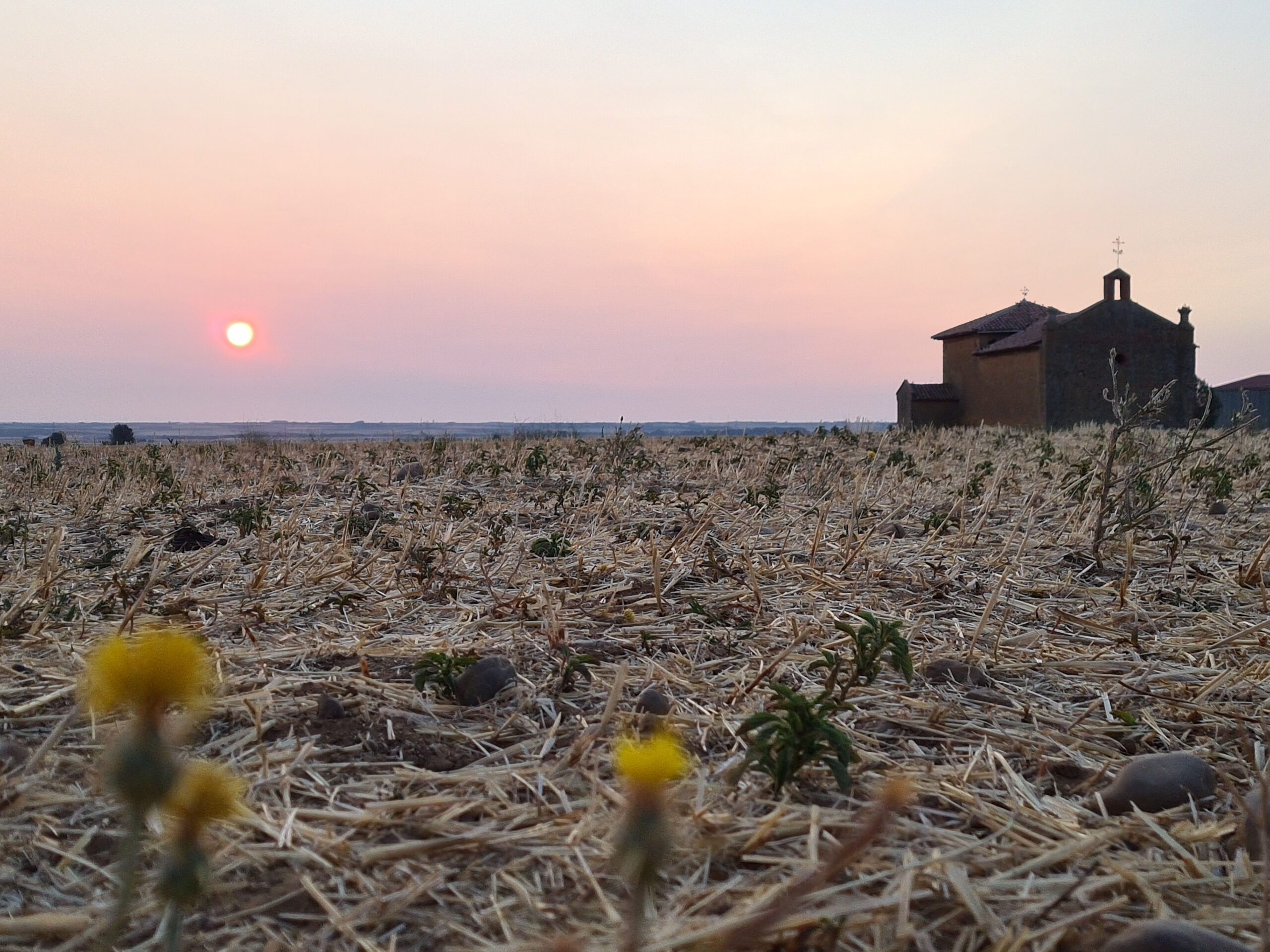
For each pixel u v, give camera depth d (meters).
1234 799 3.21
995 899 2.65
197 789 1.14
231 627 5.46
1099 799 3.34
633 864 1.14
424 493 11.79
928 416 57.41
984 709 4.32
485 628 5.55
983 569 7.21
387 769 3.47
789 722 3.27
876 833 1.33
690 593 6.34
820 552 7.69
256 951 2.35
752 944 2.30
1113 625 5.73
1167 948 2.26
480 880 2.71
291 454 17.66
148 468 13.78
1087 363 47.75
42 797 3.06
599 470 13.64
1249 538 8.58
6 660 4.64
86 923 2.40
